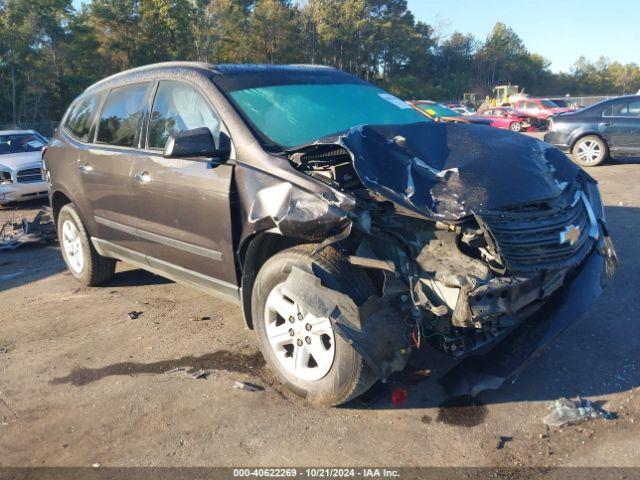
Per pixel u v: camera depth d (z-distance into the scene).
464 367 3.41
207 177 3.79
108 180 4.80
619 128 12.40
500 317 3.10
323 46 80.50
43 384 3.83
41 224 7.94
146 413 3.40
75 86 58.06
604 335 4.06
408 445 2.97
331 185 3.17
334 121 4.11
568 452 2.84
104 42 62.94
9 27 54.09
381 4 91.12
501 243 2.96
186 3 63.66
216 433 3.16
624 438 2.93
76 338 4.56
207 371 3.86
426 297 2.94
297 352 3.35
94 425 3.31
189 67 4.38
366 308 3.00
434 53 105.62
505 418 3.16
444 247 2.96
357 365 3.05
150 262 4.66
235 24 69.25
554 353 3.84
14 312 5.26
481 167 3.29
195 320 4.80
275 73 4.43
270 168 3.49
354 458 2.89
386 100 4.71
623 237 6.46
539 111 29.98
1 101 54.12
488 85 108.19
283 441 3.06
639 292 4.80
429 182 3.14
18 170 10.74
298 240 3.54
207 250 3.93
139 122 4.63
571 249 3.24
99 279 5.72
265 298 3.49
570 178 3.62
